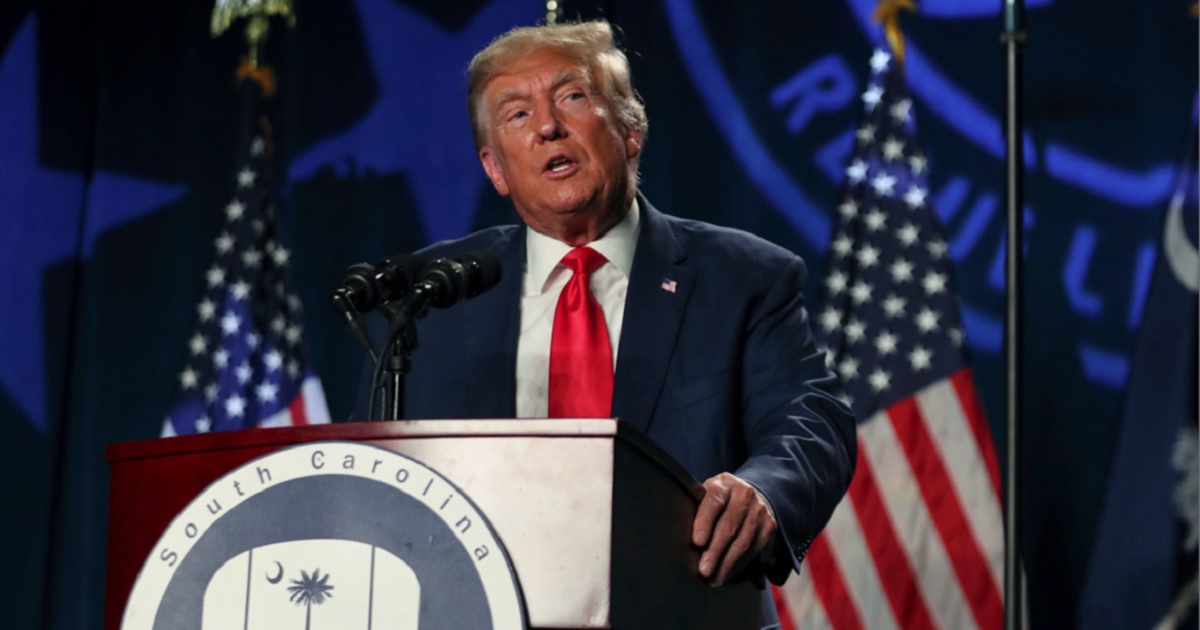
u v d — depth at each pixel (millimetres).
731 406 5758
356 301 4621
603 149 6066
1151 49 10523
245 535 3746
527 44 6227
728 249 6156
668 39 11906
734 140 11625
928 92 11164
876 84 10945
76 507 13234
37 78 13914
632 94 6383
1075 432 10359
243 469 3793
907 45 11273
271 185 12977
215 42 13586
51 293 13609
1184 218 9484
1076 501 10273
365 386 6141
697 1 11883
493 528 3545
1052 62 10781
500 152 6180
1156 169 10398
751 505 4363
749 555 4418
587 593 3488
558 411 5809
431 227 12586
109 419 13211
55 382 13453
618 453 3584
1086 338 10445
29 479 13281
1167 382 9359
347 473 3703
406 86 12859
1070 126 10688
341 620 3621
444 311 6188
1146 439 9359
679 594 4016
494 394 5918
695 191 11672
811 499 4961
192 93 13555
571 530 3531
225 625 3707
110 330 13352
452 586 3545
